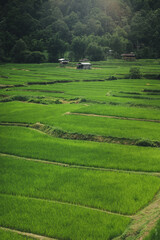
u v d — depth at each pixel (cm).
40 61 12838
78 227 995
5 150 1931
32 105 3756
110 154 1816
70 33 16512
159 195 1241
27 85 5903
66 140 2188
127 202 1166
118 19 19888
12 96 4350
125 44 14950
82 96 4391
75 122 2647
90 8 19688
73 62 12538
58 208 1128
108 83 6197
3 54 13150
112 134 2211
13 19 15412
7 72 8531
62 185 1352
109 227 991
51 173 1516
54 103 3975
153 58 13388
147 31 16062
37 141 2152
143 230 935
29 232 996
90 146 2002
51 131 2423
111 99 4078
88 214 1077
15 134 2366
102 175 1472
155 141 2031
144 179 1406
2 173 1531
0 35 14150
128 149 1912
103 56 12794
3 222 1048
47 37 15362
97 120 2730
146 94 4641
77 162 1681
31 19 15888
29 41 14425
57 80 6594
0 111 3341
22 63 12706
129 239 923
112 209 1116
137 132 2258
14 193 1284
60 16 18025
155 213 1051
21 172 1537
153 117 2798
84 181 1390
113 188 1305
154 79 7269
